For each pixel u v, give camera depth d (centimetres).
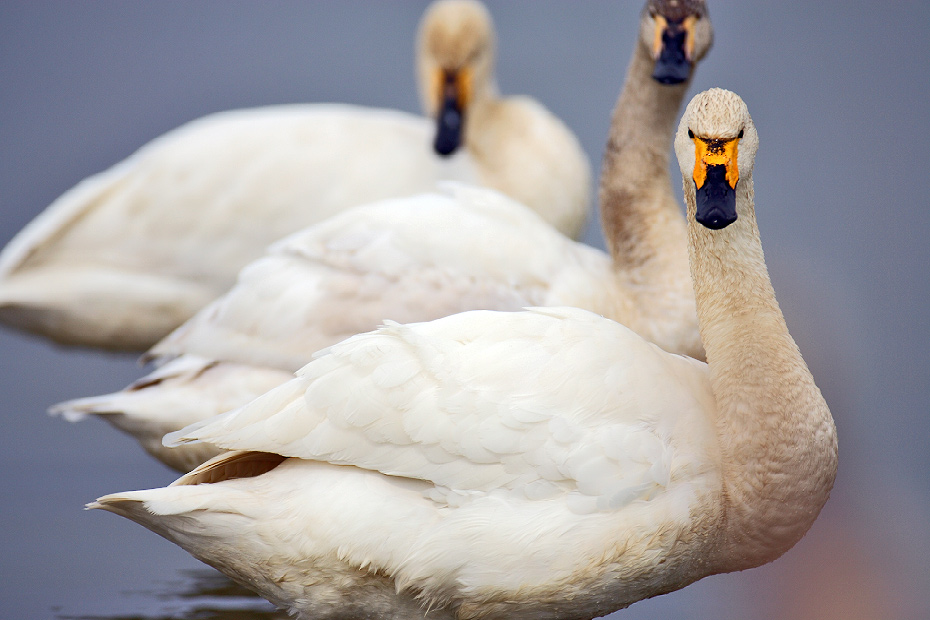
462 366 796
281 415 795
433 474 781
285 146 1498
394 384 787
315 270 1100
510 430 781
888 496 1231
